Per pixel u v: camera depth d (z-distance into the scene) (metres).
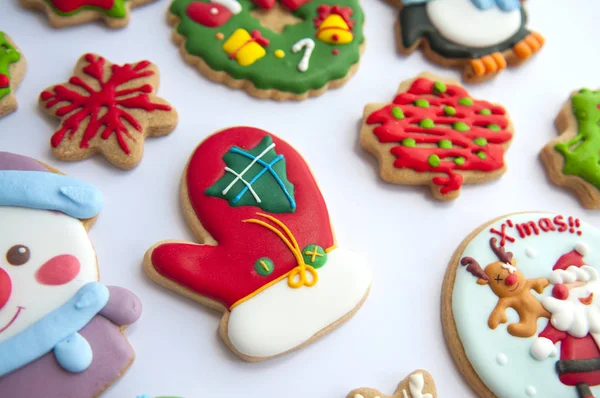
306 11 0.30
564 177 0.29
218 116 0.28
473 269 0.26
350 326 0.25
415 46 0.31
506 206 0.29
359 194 0.27
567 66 0.32
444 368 0.25
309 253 0.25
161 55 0.28
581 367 0.25
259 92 0.28
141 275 0.25
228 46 0.28
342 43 0.29
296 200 0.26
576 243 0.27
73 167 0.26
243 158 0.26
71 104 0.26
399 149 0.28
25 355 0.22
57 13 0.28
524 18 0.32
